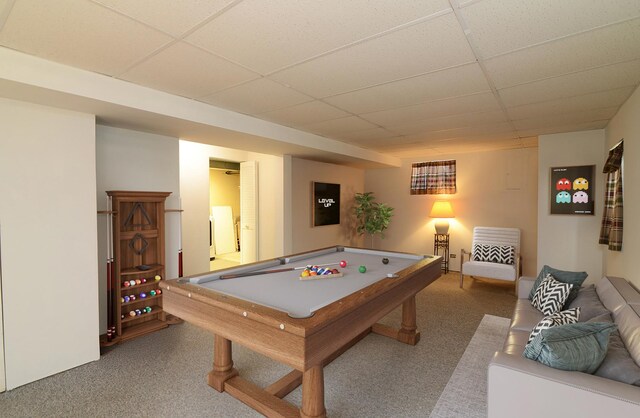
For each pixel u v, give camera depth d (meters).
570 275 2.83
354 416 2.00
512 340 2.21
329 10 1.53
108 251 2.96
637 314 1.77
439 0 1.45
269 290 2.10
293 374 2.40
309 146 4.30
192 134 3.50
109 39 1.82
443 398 2.18
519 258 4.96
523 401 1.42
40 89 2.08
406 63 2.13
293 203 5.25
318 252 3.51
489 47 1.91
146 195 3.20
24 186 2.33
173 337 3.14
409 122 3.70
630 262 2.67
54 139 2.46
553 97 2.80
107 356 2.76
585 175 4.04
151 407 2.07
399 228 6.79
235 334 1.67
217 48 1.93
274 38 1.81
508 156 5.57
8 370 2.26
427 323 3.54
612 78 2.36
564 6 1.49
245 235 6.14
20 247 2.32
